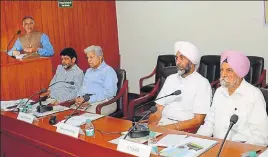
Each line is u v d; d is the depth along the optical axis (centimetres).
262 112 205
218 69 407
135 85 554
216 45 442
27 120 247
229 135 213
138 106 341
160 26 504
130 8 534
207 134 227
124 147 180
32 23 425
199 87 263
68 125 217
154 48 518
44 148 234
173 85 277
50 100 340
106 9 534
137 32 534
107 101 331
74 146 211
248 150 173
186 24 471
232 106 216
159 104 285
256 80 359
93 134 214
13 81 346
